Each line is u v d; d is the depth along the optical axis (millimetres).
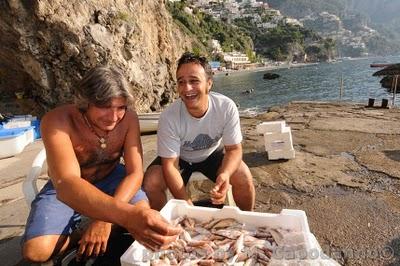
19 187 4512
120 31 12945
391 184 4082
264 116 9672
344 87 38250
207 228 2146
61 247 2293
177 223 2186
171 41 19672
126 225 1771
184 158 3176
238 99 31531
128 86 2266
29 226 2232
